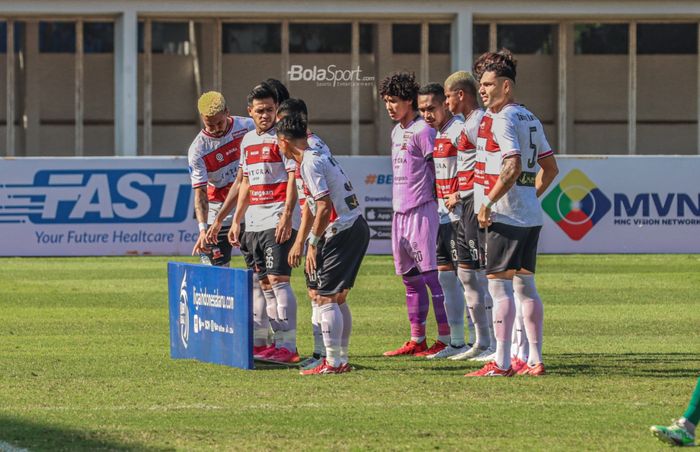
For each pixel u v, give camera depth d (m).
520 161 25.06
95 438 19.67
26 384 24.95
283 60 81.25
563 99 83.00
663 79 83.94
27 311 38.66
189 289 28.36
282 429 20.39
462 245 28.62
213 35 80.94
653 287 45.06
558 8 80.19
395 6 79.06
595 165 53.31
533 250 25.92
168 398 23.30
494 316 25.98
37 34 80.56
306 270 26.16
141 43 80.81
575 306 39.75
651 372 26.50
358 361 28.62
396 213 30.38
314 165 25.25
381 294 43.00
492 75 25.55
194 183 30.88
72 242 53.19
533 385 24.75
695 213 53.69
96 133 81.56
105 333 33.59
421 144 30.12
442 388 24.39
